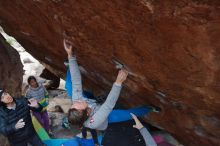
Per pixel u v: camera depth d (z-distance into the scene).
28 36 5.92
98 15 3.53
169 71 3.74
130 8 3.12
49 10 4.08
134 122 4.11
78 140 4.28
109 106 3.66
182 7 2.78
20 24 5.48
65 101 8.65
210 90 3.63
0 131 5.11
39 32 5.23
